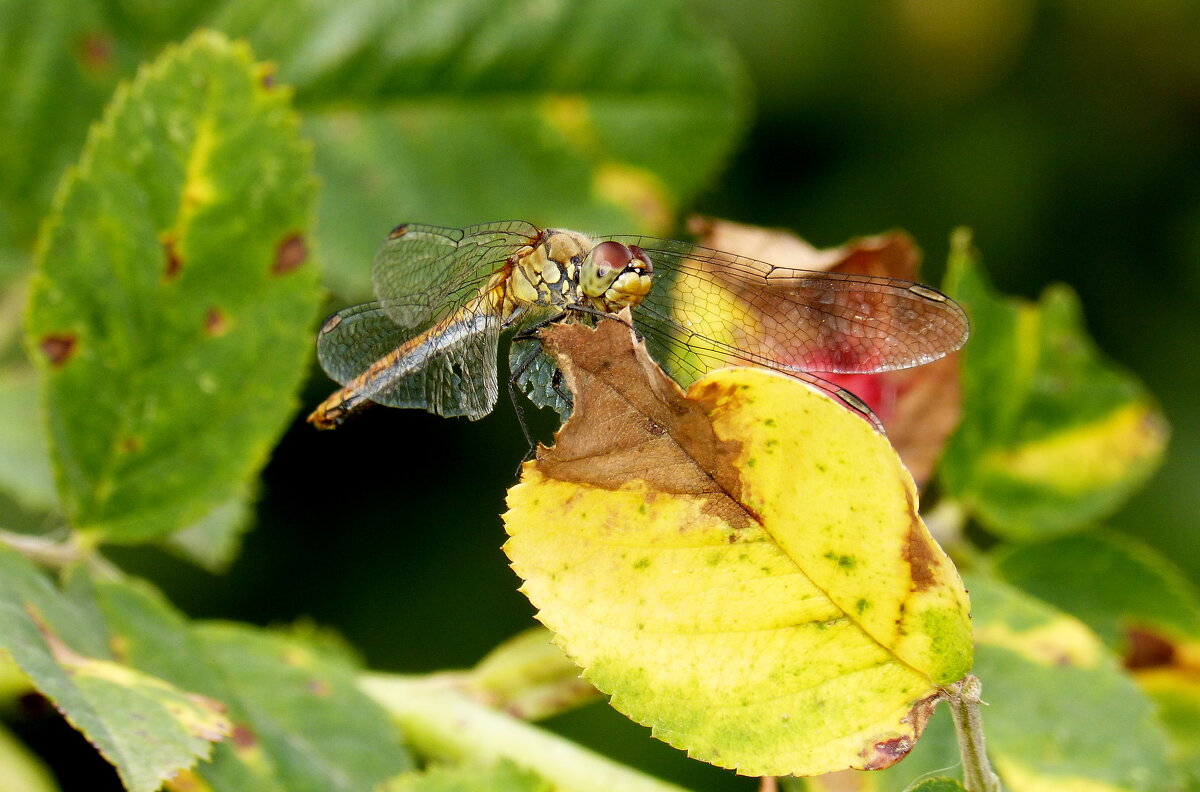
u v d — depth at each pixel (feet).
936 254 2.25
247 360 1.42
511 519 1.34
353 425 2.23
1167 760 1.39
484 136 1.56
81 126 1.53
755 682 1.33
